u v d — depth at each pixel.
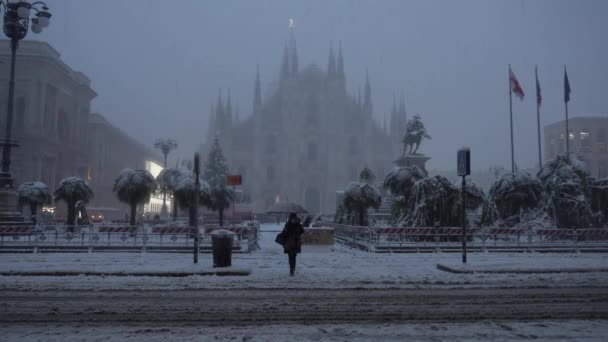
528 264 14.65
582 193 27.75
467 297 9.58
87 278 11.76
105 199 108.94
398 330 6.85
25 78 78.25
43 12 24.69
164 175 38.50
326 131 119.69
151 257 16.98
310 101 124.88
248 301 9.05
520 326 7.11
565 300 9.27
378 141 121.88
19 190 31.05
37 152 77.00
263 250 21.17
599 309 8.45
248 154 119.38
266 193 115.94
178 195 29.17
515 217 27.73
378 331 6.79
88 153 101.94
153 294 9.74
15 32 26.27
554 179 27.67
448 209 23.42
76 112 95.19
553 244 21.67
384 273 12.91
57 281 11.25
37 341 6.13
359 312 8.16
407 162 49.94
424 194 23.98
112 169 115.62
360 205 27.53
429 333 6.68
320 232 20.44
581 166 29.03
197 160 15.40
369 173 31.67
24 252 18.91
